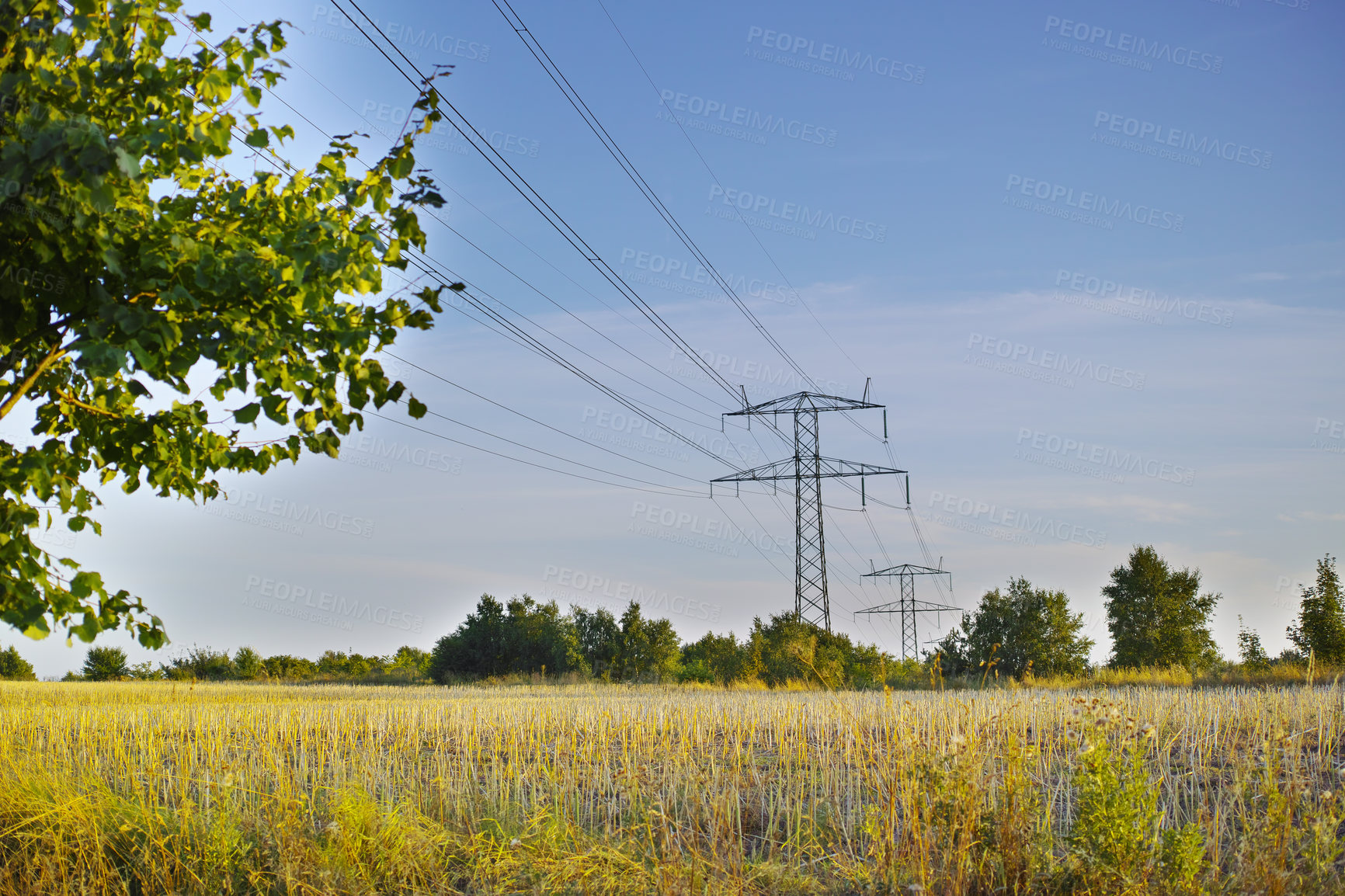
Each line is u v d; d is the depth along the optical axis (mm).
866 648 42344
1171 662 52531
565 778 10992
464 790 10586
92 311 5230
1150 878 6531
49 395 6273
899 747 8516
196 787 10828
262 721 18469
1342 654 37906
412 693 39438
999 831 7078
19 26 5008
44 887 7992
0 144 4668
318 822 9508
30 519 5215
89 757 12859
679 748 13047
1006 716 12391
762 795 9891
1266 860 6605
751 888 7480
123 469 6516
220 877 8305
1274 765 7621
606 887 7617
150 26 5438
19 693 35969
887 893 7078
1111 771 6898
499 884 7961
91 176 4539
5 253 5043
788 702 21656
